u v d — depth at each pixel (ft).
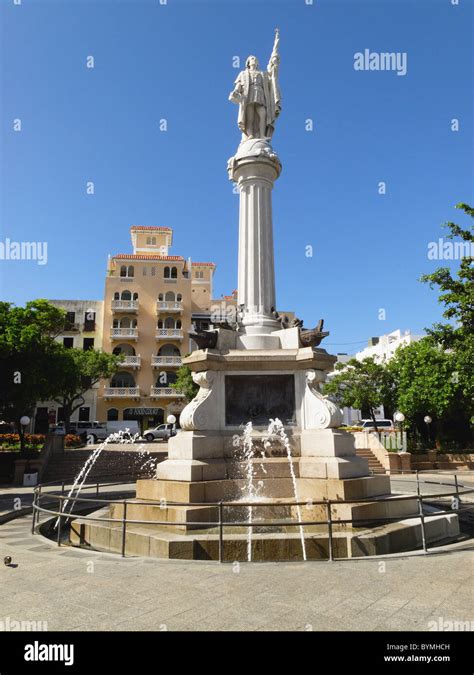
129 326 171.01
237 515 29.78
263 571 20.57
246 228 41.63
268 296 40.47
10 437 108.68
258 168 42.11
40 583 19.39
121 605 16.71
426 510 34.37
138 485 31.76
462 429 117.29
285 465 32.07
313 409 33.91
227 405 34.78
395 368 121.49
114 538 27.66
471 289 56.80
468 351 58.75
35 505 30.58
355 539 24.17
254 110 44.62
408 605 16.43
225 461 32.48
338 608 16.19
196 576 19.99
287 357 34.73
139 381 164.96
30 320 91.45
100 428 136.56
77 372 104.01
